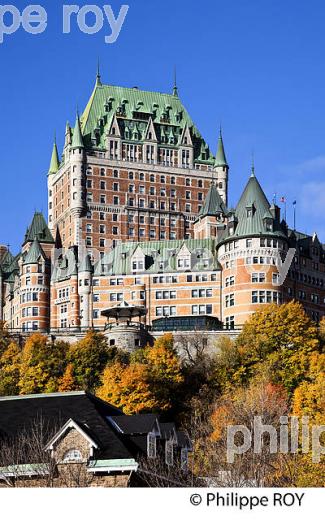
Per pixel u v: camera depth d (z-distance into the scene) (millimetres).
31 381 180625
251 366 180375
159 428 87625
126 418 87438
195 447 96375
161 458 84750
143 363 177125
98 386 179250
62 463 78250
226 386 170375
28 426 84000
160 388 163750
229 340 193750
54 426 83438
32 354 184750
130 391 160000
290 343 189500
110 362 185375
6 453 78812
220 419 115812
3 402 88625
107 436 81000
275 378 175500
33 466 77000
